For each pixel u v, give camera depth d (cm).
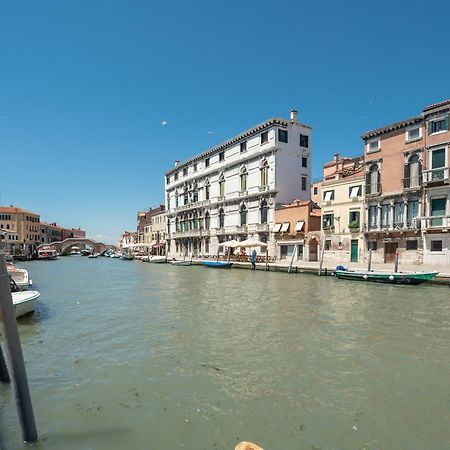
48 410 574
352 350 870
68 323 1180
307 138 4531
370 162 3259
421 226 2853
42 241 10612
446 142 2759
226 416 553
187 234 6012
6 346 461
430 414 561
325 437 497
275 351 862
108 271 4081
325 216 3653
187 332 1046
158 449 471
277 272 3203
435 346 902
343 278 2484
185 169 6281
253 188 4609
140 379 697
